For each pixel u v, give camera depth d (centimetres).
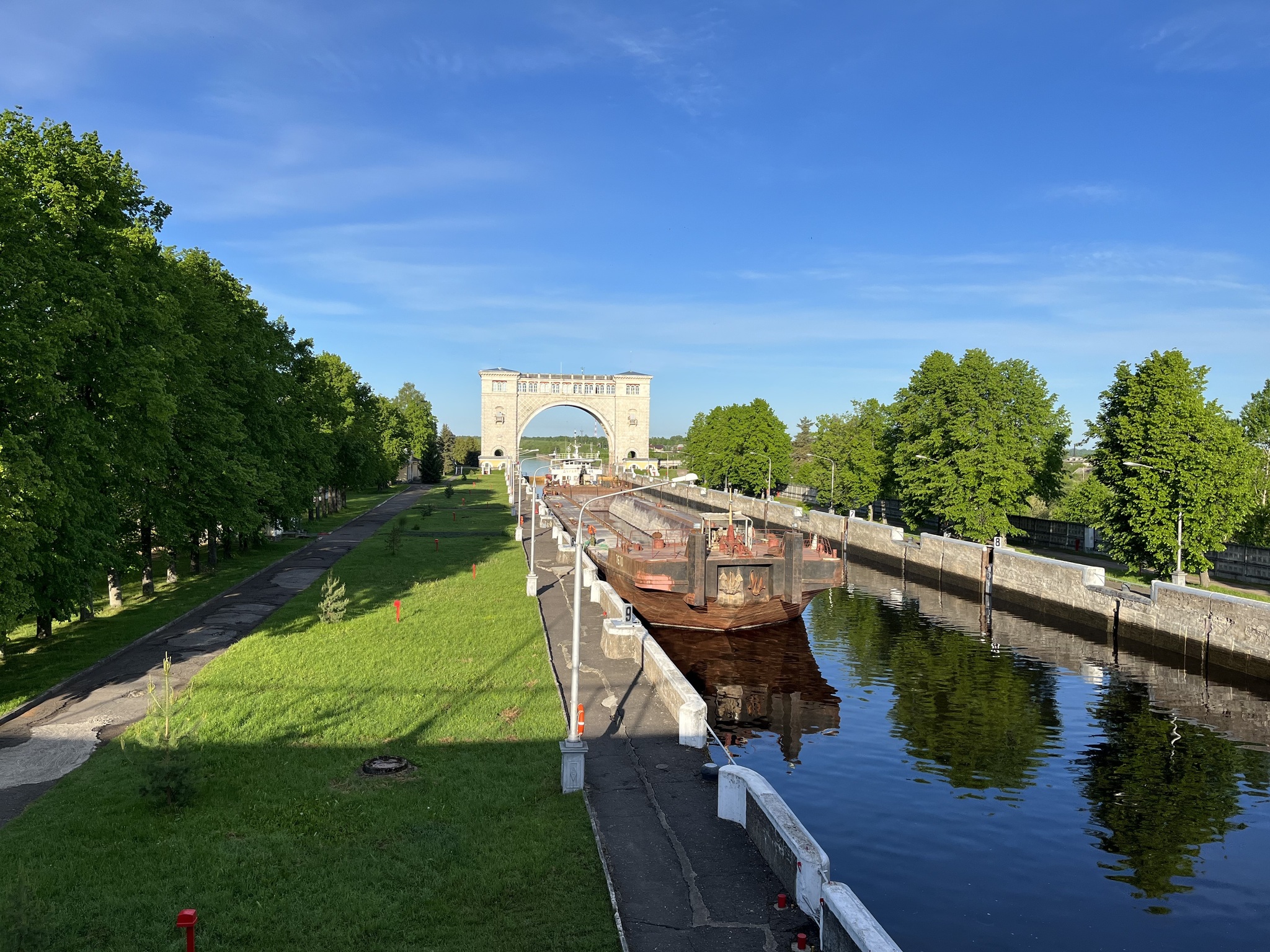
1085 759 2542
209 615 3803
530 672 2858
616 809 1770
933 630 4491
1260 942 1576
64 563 2611
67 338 2464
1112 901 1722
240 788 1839
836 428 8756
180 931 1280
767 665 3709
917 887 1770
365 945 1249
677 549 4584
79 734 2188
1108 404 4931
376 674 2797
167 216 3484
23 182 2528
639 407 18250
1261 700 3172
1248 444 4488
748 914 1345
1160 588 3847
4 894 1359
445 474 19400
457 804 1766
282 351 6031
